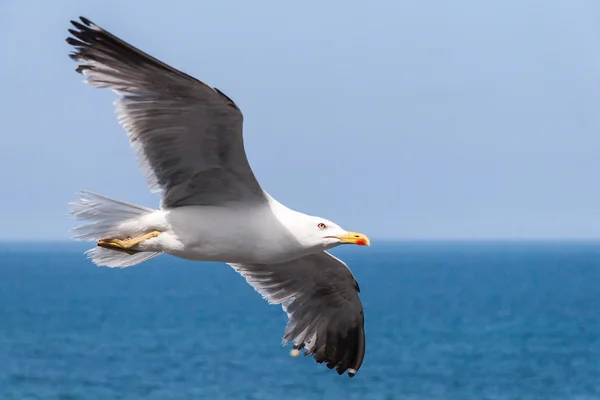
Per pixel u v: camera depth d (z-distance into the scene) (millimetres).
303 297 12992
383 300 75188
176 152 10609
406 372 36188
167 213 10812
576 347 44281
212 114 10094
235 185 10828
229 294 82375
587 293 84375
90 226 10820
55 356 40781
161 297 78062
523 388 33594
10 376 35500
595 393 32844
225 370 36125
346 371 13133
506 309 66125
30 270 131375
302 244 10969
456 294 82562
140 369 36719
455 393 32562
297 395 31469
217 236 10766
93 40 9812
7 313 61594
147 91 10125
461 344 45531
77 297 77688
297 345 13070
